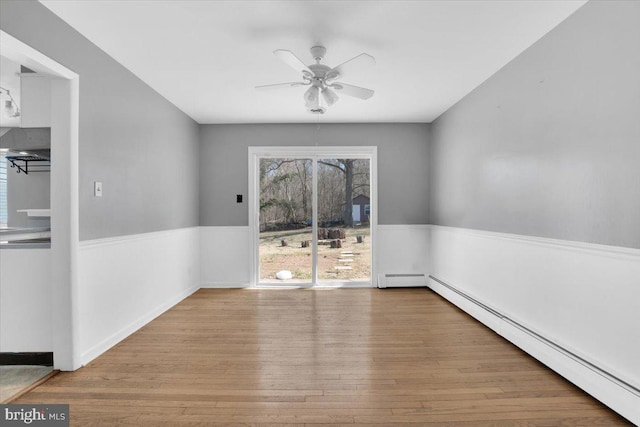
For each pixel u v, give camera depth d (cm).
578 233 231
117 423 188
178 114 449
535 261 275
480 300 368
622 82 197
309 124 527
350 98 416
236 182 527
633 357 190
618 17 200
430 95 406
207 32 263
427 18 246
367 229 538
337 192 537
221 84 367
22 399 212
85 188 263
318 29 261
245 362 263
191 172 494
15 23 203
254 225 529
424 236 530
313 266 532
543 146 268
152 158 376
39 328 259
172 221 429
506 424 187
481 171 369
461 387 226
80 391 221
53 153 246
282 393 219
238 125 526
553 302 254
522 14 240
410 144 529
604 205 210
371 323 356
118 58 304
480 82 366
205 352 283
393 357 272
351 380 235
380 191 530
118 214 309
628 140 194
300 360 267
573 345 235
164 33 263
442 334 324
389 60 313
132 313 331
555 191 254
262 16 243
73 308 248
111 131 299
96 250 276
